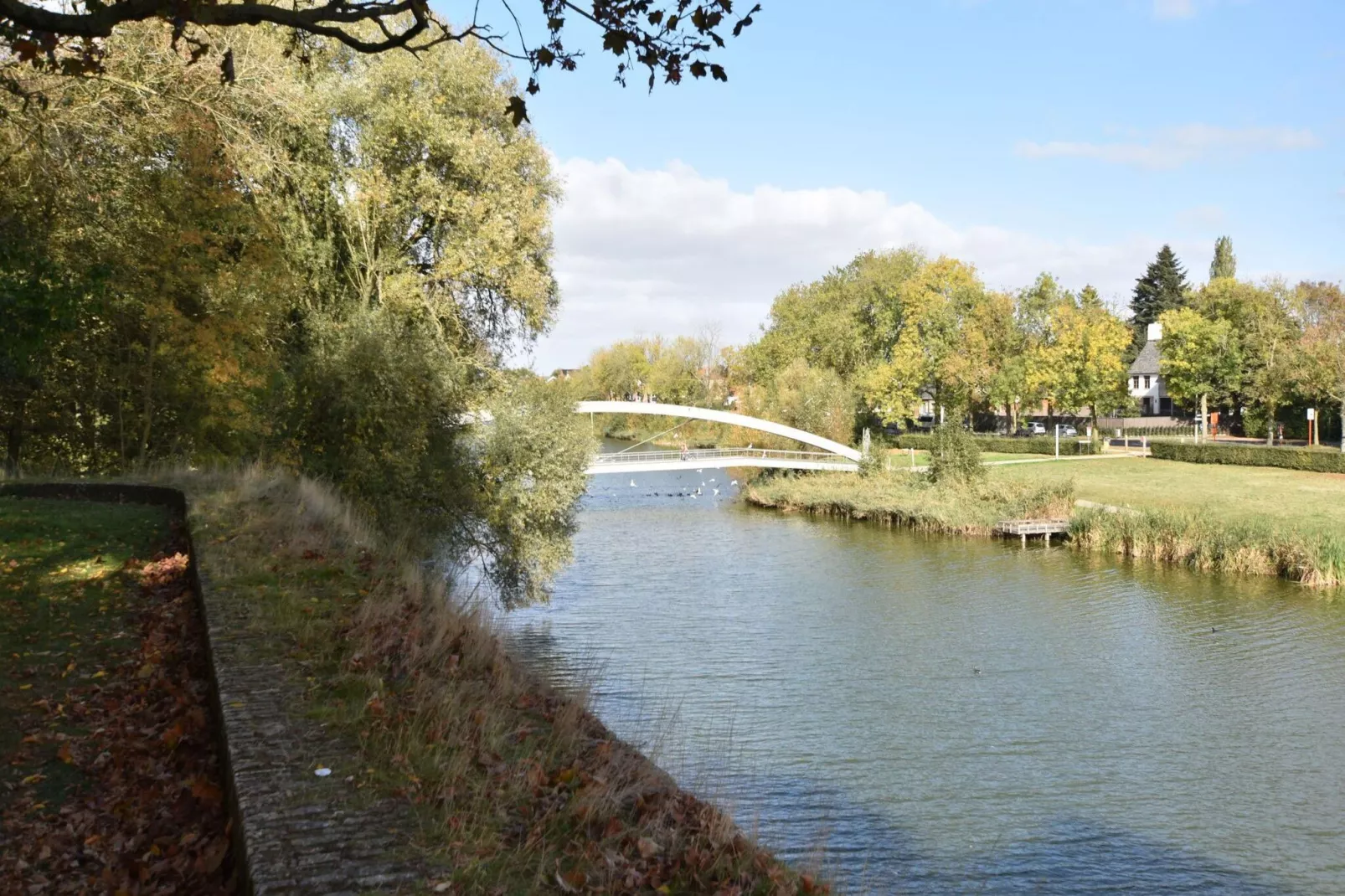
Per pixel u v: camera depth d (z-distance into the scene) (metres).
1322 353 56.19
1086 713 19.28
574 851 4.85
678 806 5.95
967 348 74.38
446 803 4.94
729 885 4.77
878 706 19.56
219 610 8.33
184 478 18.52
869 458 55.72
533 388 26.97
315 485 17.80
